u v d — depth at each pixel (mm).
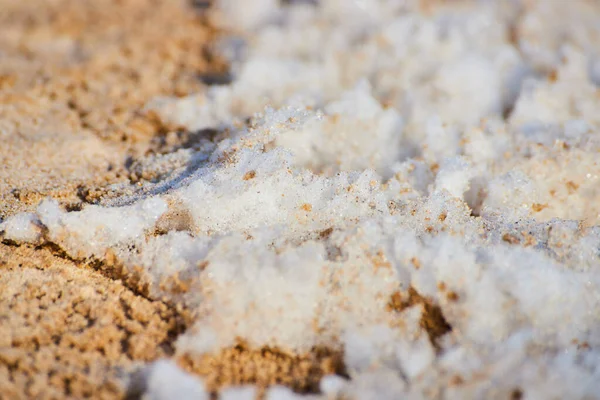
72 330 321
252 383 315
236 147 362
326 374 318
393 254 330
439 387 310
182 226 341
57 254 340
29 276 333
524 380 311
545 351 319
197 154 377
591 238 337
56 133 390
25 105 405
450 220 344
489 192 358
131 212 339
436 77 417
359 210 343
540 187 365
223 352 321
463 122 399
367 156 374
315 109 391
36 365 312
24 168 371
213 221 340
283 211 342
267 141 364
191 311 324
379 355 318
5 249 340
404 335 321
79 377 311
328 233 337
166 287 329
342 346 321
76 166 375
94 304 327
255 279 324
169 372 310
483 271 325
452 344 319
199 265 329
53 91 417
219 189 342
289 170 347
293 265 326
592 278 330
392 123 385
